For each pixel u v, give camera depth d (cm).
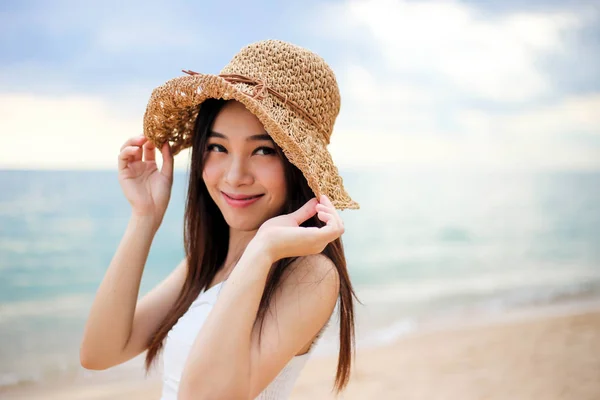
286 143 154
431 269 1437
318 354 707
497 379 613
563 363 664
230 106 164
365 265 1484
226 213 173
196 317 178
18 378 665
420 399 554
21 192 1664
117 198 1700
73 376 665
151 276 1295
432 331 845
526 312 978
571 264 1532
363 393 572
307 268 163
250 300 144
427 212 2189
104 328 187
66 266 1270
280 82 165
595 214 2262
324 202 155
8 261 1275
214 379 138
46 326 921
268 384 155
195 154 177
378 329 869
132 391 604
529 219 2150
